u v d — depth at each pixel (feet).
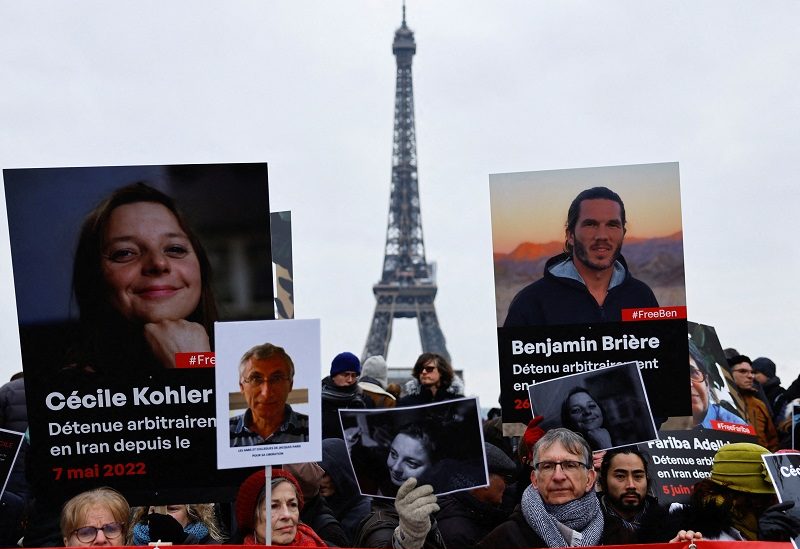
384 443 13.85
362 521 14.44
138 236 13.29
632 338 14.58
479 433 13.78
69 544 12.84
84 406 13.26
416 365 19.74
